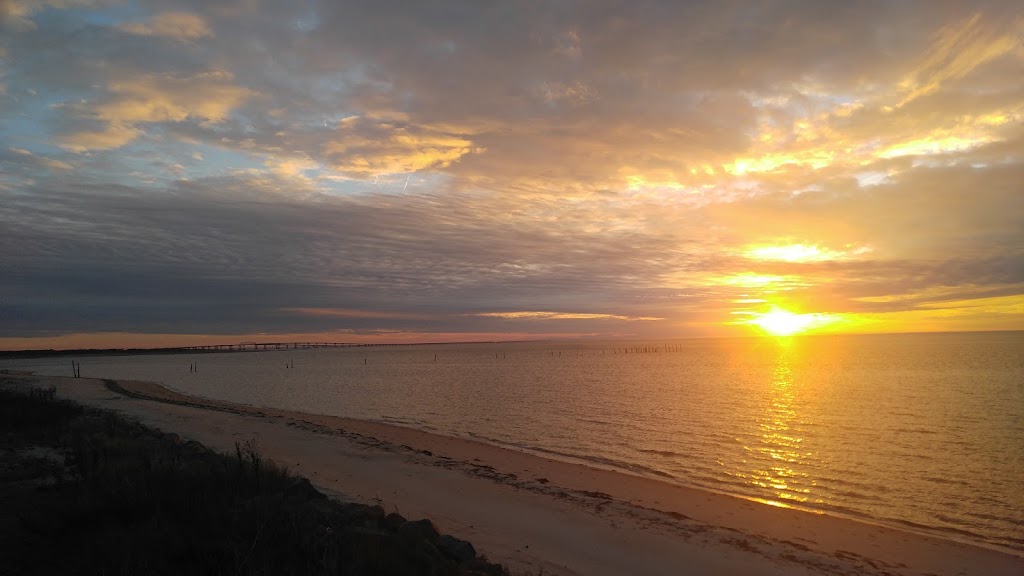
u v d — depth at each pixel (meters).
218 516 7.04
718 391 46.22
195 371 97.31
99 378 69.56
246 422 24.56
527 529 10.50
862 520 13.35
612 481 15.73
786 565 9.34
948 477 17.62
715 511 13.02
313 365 124.00
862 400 38.00
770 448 22.47
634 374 70.50
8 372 87.75
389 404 39.88
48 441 14.51
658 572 8.69
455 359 146.75
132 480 8.20
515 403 39.22
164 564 5.54
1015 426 26.61
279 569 5.62
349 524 8.27
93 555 5.71
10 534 6.53
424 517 10.73
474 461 17.86
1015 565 10.09
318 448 18.39
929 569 9.77
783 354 130.75
